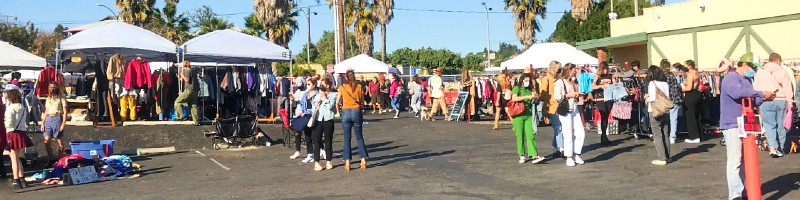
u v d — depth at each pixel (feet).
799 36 55.57
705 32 64.44
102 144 40.78
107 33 52.70
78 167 33.78
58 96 41.29
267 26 148.77
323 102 35.06
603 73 43.11
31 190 31.83
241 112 60.13
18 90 33.32
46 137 40.63
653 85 32.48
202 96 55.21
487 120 69.00
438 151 42.68
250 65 63.36
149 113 56.49
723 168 30.96
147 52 61.16
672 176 29.35
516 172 32.27
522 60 63.72
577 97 34.04
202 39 57.67
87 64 53.06
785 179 27.61
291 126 39.09
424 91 85.71
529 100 34.88
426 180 30.66
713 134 47.21
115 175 34.99
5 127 32.37
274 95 64.90
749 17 59.67
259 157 42.60
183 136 49.62
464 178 30.89
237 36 60.23
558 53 63.05
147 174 36.14
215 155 44.32
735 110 22.77
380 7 168.25
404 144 48.34
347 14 169.78
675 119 42.24
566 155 33.73
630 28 82.89
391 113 92.38
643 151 38.75
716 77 46.88
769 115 34.14
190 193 29.27
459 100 69.87
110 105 50.65
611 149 40.52
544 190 27.09
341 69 95.86
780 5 56.85
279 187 30.09
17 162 32.40
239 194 28.55
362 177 32.35
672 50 68.54
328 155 35.58
